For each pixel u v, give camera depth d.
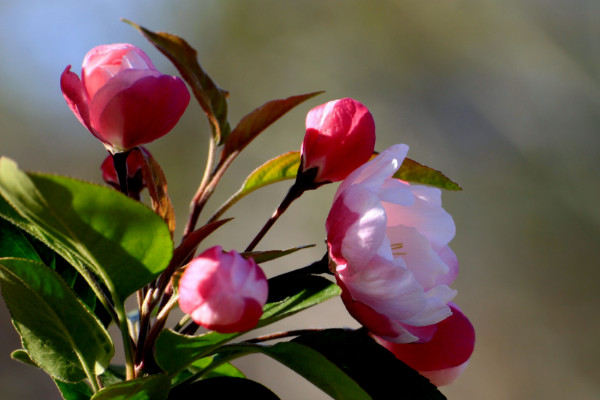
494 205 8.61
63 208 1.15
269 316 1.38
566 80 9.09
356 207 1.41
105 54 1.42
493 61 9.25
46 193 1.11
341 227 1.42
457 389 7.75
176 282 1.35
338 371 1.29
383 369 1.42
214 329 1.24
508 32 9.27
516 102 9.09
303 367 1.33
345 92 9.16
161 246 1.25
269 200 8.10
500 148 8.90
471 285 8.23
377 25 9.27
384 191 1.43
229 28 9.21
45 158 8.23
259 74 9.20
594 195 8.50
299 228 8.07
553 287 8.20
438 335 1.56
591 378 7.75
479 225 8.52
